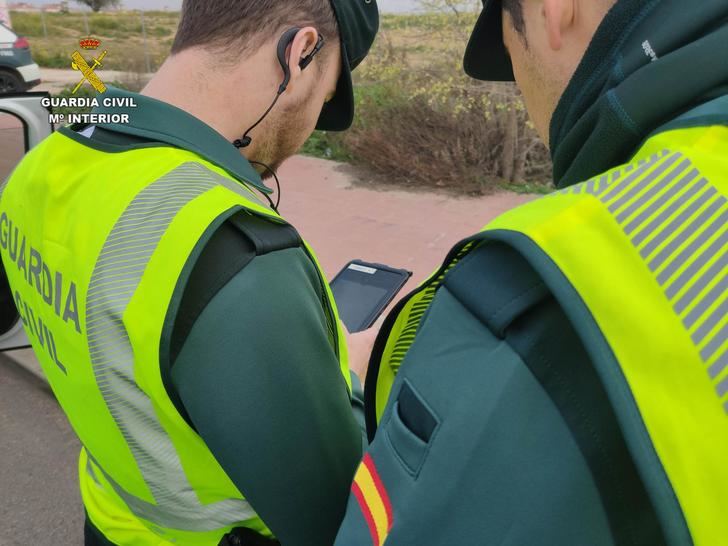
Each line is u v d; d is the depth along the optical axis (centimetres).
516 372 43
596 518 43
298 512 79
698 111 47
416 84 607
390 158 586
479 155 569
